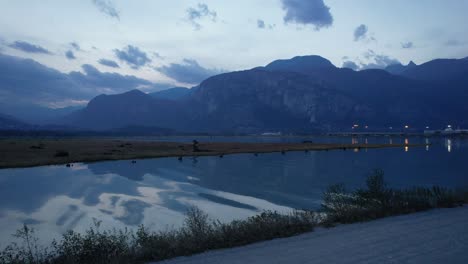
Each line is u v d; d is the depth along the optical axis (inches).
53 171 1738.4
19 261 347.9
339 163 2215.8
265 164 2155.5
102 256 324.5
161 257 308.2
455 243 299.4
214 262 279.7
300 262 262.1
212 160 2482.8
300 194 1026.7
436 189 612.4
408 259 259.3
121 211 789.9
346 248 293.7
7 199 959.0
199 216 523.8
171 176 1530.5
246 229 371.9
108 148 3858.3
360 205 496.4
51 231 615.5
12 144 4495.6
